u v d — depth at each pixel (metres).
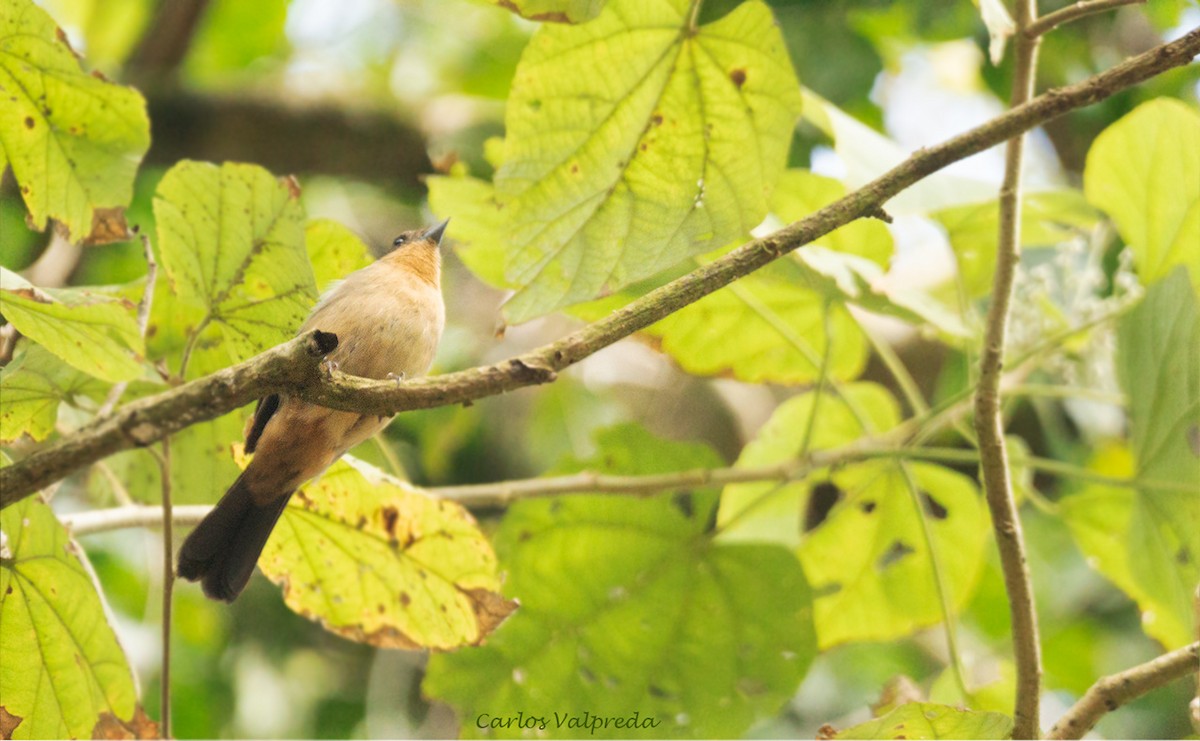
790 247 5.14
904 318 8.32
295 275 6.29
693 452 8.81
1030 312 9.26
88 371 5.37
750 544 8.55
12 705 6.59
